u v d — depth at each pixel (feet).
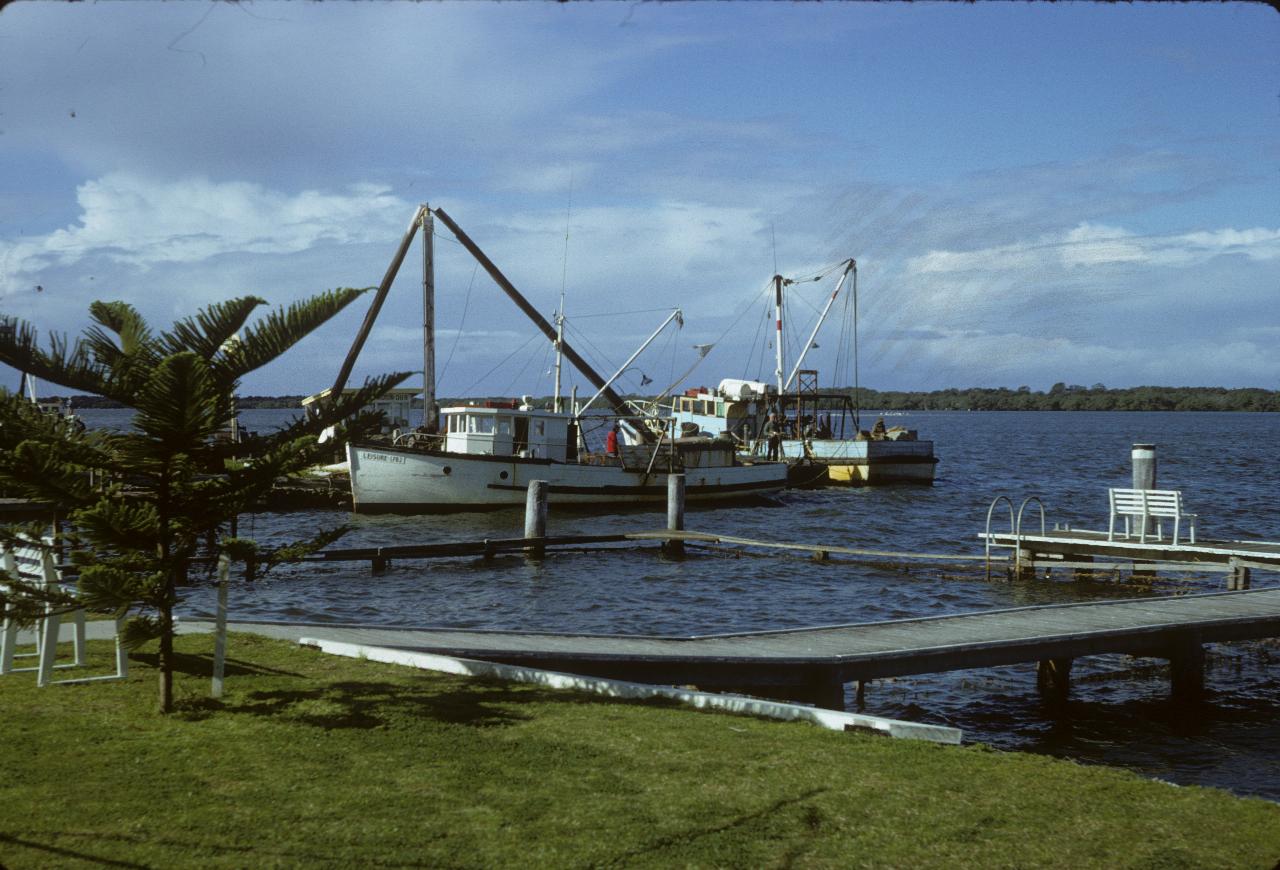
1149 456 86.58
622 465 153.07
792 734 28.22
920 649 43.96
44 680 31.48
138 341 28.99
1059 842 20.74
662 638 45.85
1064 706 49.14
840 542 120.78
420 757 25.00
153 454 27.20
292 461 28.91
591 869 18.83
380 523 130.31
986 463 275.80
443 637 42.47
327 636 41.09
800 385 205.67
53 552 31.04
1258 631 53.16
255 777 23.36
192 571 83.82
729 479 161.99
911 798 23.12
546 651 39.37
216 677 30.17
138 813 20.99
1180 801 23.43
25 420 27.04
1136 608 56.18
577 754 25.58
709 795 22.93
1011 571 88.99
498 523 131.64
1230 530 129.29
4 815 20.70
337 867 18.65
